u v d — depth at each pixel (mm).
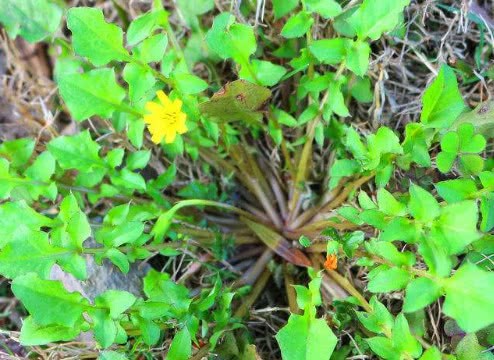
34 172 111
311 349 86
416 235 82
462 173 93
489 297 72
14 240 89
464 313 73
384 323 89
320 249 119
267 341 117
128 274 117
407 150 94
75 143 111
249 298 117
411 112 123
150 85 101
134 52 106
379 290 84
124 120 123
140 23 101
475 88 118
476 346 86
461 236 78
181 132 102
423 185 111
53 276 118
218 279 100
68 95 104
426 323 108
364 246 102
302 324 88
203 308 98
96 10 97
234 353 102
